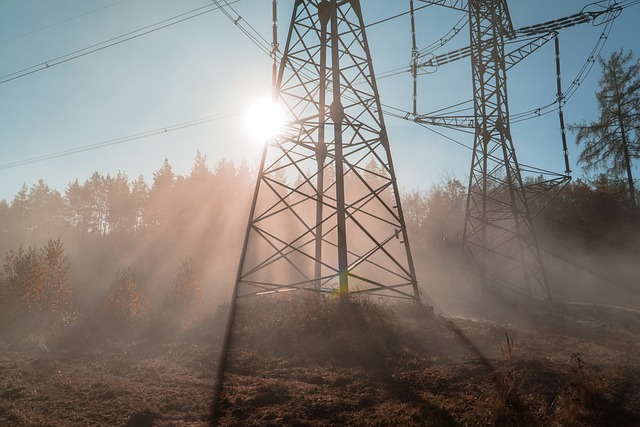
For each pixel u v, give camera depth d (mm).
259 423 6148
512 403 6613
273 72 17016
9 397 7254
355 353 9852
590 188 43625
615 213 40062
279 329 12023
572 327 14977
